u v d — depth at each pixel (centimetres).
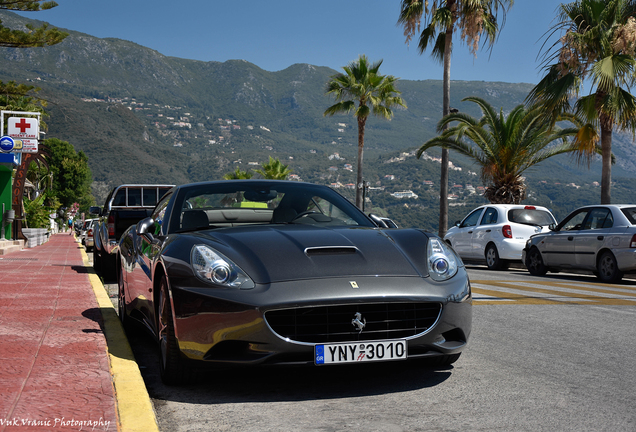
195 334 346
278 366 336
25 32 2859
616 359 454
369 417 311
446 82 2633
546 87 1778
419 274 367
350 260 366
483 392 359
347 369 416
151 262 427
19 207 2373
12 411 283
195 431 294
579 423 301
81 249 2466
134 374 362
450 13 2534
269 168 5403
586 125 1844
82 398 305
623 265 1084
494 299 815
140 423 278
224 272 349
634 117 1661
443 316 357
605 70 1576
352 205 511
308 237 396
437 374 404
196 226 454
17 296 724
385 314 349
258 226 436
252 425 301
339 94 3744
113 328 513
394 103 3719
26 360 382
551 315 673
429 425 298
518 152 2291
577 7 1698
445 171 2506
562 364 435
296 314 337
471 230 1608
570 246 1218
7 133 2247
